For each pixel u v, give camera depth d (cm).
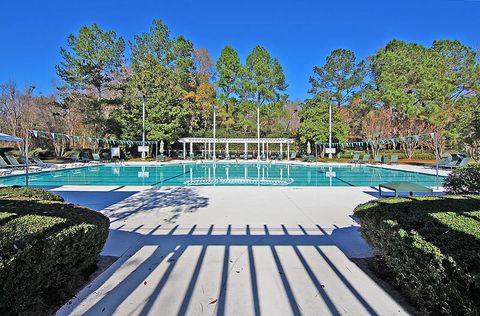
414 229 240
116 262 323
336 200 714
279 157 2736
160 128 2411
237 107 3434
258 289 261
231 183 1249
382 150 2538
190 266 312
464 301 170
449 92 2384
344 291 258
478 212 276
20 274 181
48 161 2061
